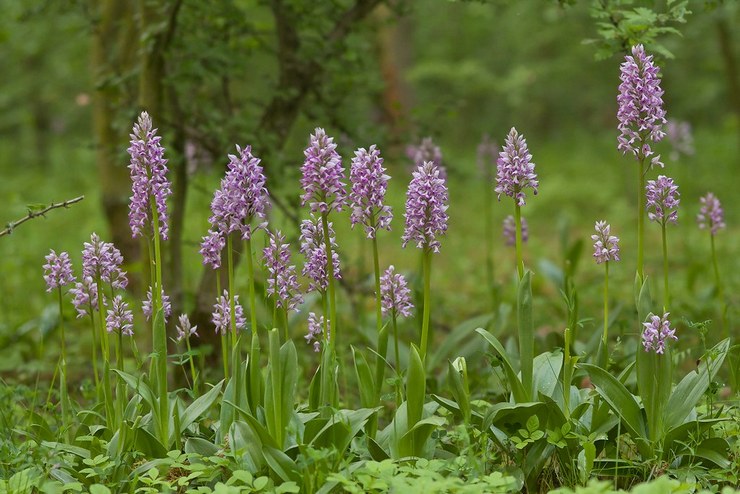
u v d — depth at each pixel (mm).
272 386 3768
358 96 7625
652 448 3965
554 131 27203
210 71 6363
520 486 3879
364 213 3893
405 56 18031
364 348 6895
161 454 4027
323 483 3684
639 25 4535
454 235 13938
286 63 6754
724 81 21312
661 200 4074
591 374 3971
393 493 3584
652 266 10438
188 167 6977
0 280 9469
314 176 3818
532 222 15258
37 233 13445
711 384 4191
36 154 21781
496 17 22578
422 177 3855
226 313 4168
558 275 7785
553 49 23734
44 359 7031
